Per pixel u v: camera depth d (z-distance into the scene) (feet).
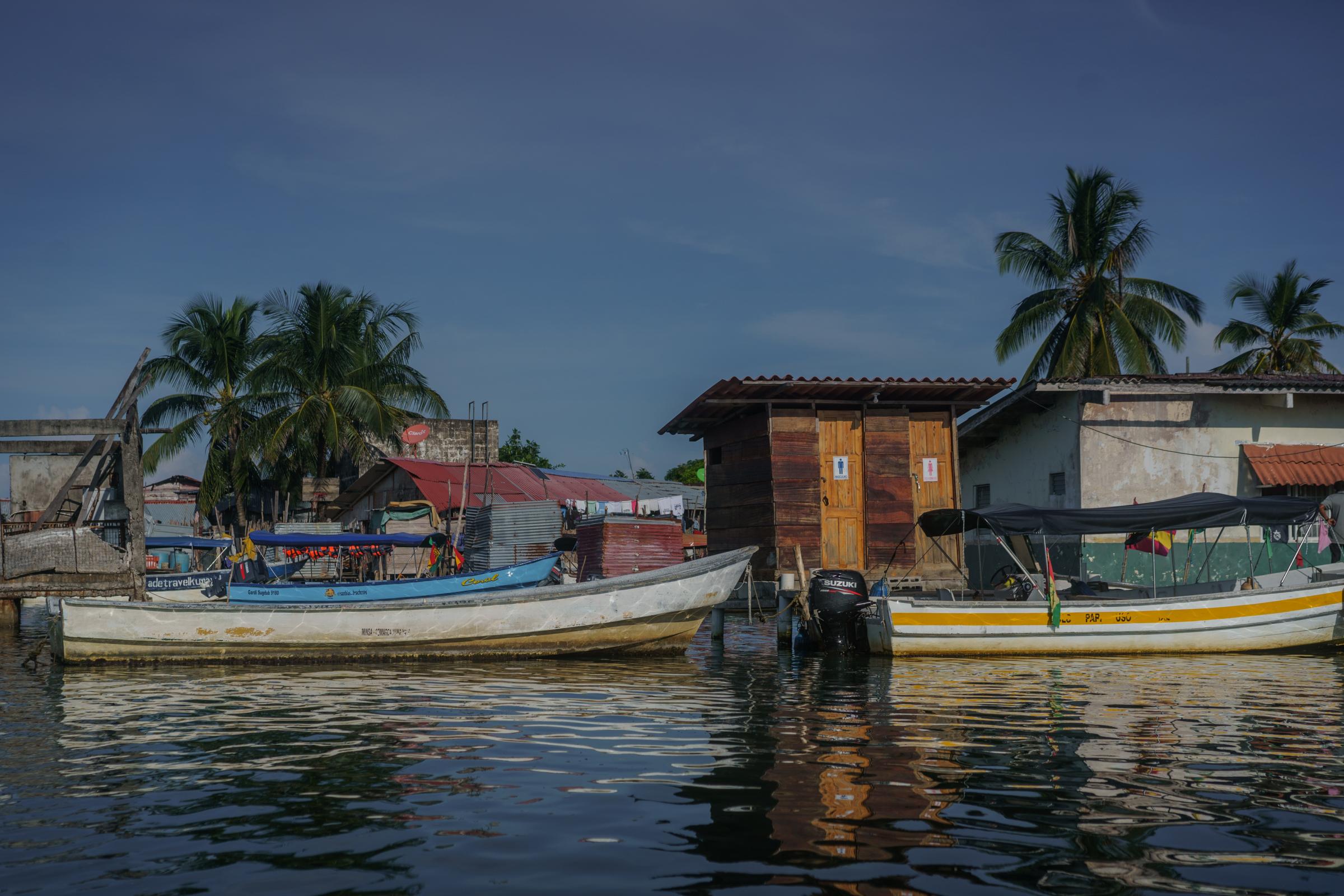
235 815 21.15
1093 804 21.76
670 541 61.72
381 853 18.49
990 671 46.83
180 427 112.88
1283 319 117.50
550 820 20.61
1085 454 73.77
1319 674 45.37
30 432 55.77
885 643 52.75
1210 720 32.65
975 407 74.13
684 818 20.71
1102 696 38.37
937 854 18.33
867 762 26.05
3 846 19.16
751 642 63.87
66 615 48.62
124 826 20.43
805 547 69.62
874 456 71.31
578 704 36.35
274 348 119.14
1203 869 17.58
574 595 52.21
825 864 17.83
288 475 119.44
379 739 29.48
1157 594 61.31
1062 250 101.04
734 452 75.66
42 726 32.32
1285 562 73.26
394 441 120.37
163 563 118.01
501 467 103.50
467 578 55.88
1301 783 23.62
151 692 40.60
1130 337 94.94
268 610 50.08
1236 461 75.15
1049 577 52.90
